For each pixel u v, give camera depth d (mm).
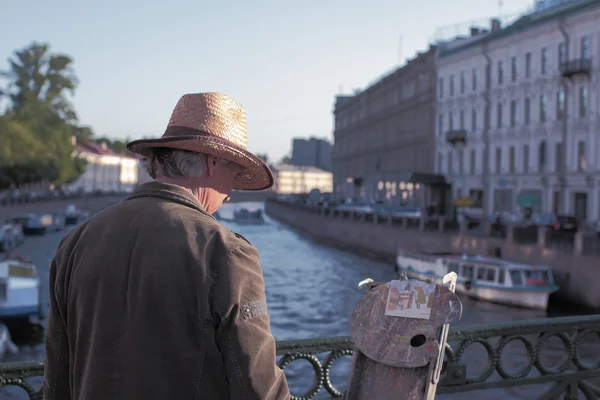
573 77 36906
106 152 143250
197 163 1693
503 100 44344
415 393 1793
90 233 1592
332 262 41562
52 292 1653
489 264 27594
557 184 38469
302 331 21531
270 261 41719
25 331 22141
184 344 1409
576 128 37031
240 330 1412
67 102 90688
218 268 1455
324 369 2818
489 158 46219
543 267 26453
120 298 1467
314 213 65062
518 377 3225
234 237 1553
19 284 22344
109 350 1442
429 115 55531
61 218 68188
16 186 81438
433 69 54719
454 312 1806
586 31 36125
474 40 50406
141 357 1409
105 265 1502
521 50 42156
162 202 1592
